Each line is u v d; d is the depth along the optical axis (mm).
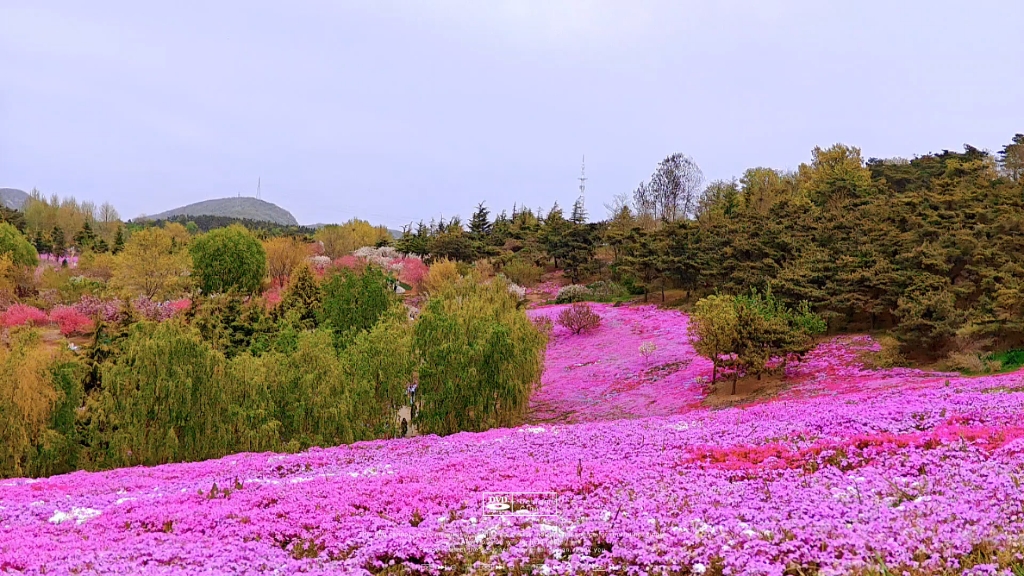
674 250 68938
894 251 53219
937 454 13102
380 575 9477
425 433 30703
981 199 61375
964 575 7344
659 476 13977
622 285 77625
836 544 8445
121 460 26047
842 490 11312
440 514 12219
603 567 8930
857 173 88312
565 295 75750
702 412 24703
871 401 21516
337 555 10305
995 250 47281
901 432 15922
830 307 49656
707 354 39188
